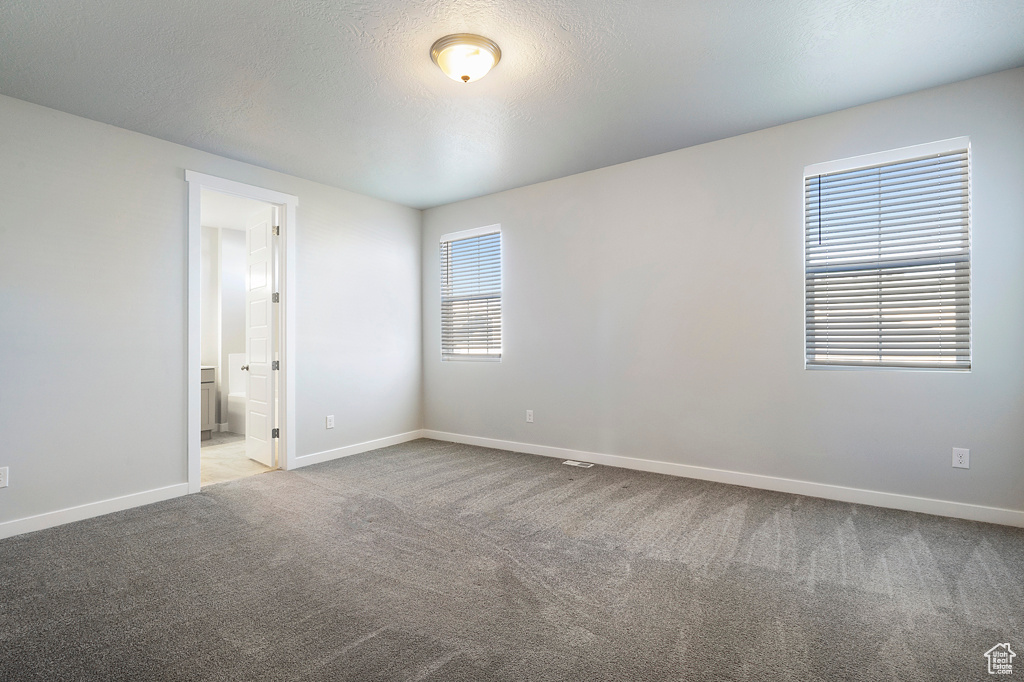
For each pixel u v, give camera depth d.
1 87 2.64
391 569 2.27
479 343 4.88
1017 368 2.65
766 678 1.51
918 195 2.89
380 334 4.87
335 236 4.46
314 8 2.05
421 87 2.72
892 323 2.97
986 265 2.71
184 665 1.59
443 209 5.16
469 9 2.07
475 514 2.97
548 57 2.45
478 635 1.75
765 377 3.38
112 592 2.08
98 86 2.65
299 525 2.82
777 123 3.26
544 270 4.43
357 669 1.57
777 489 3.34
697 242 3.63
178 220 3.41
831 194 3.15
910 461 2.93
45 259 2.84
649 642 1.71
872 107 2.99
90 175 3.02
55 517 2.83
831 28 2.23
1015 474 2.66
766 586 2.08
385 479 3.73
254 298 4.46
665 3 2.05
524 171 4.13
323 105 2.90
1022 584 2.07
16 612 1.93
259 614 1.90
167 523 2.86
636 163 3.90
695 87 2.77
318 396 4.29
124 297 3.15
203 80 2.61
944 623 1.80
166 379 3.33
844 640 1.71
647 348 3.88
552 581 2.14
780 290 3.32
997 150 2.67
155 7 2.02
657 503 3.13
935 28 2.24
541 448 4.47
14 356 2.73
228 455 4.64
